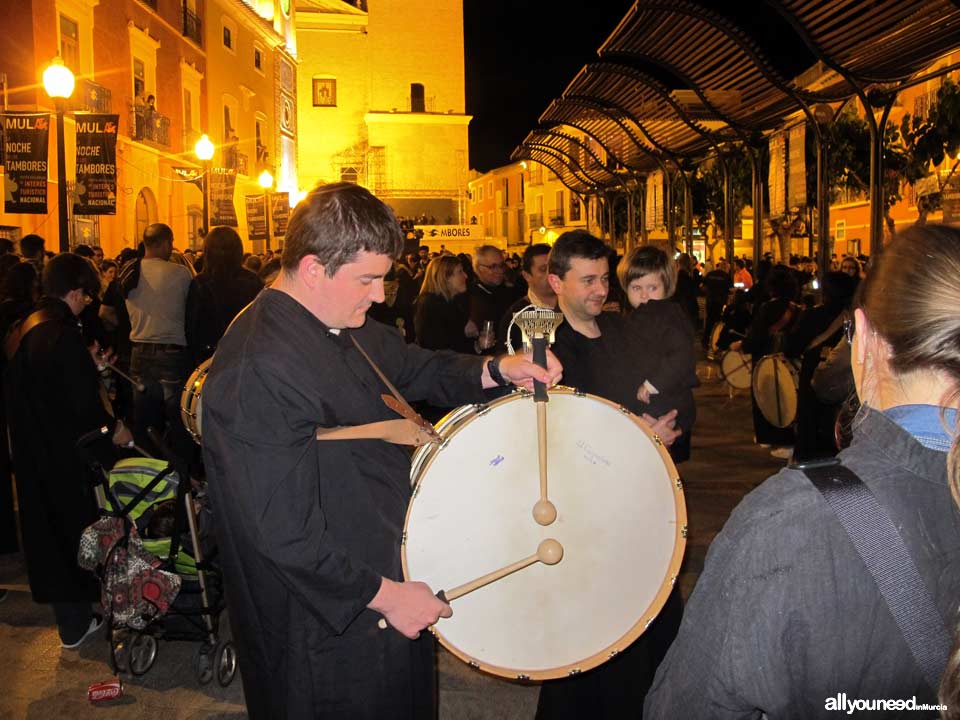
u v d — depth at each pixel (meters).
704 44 10.70
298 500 2.14
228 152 30.61
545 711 3.19
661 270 3.84
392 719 2.39
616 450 2.36
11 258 7.28
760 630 1.36
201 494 4.43
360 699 2.34
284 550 2.11
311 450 2.20
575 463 2.35
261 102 34.88
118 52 21.48
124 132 21.73
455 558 2.29
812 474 1.38
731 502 7.09
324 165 50.03
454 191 50.31
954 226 1.39
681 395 3.61
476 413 2.35
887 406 1.42
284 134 38.28
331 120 49.94
